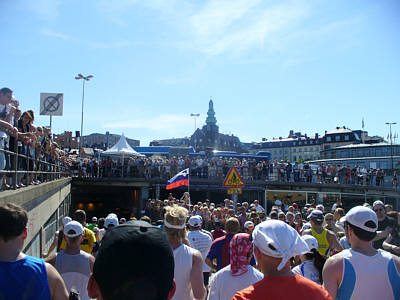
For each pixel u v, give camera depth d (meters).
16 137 6.83
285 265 2.35
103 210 31.84
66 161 22.52
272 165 28.14
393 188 28.12
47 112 21.14
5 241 2.34
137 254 1.50
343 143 97.50
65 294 2.61
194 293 3.66
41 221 9.14
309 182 27.69
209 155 42.66
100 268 1.53
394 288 2.93
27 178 8.39
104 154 27.20
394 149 39.97
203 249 6.21
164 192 29.41
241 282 3.56
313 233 6.23
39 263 2.46
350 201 21.05
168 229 3.75
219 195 29.28
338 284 3.01
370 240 3.04
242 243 3.62
